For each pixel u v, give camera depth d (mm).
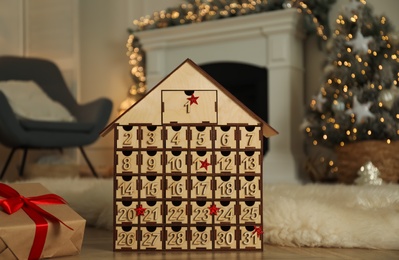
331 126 3115
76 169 3896
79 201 1690
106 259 1042
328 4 3691
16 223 1008
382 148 2969
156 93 1132
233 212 1122
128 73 4883
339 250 1191
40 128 3506
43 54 5074
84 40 5141
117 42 4961
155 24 4344
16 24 4922
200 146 1126
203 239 1118
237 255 1085
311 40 3920
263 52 3842
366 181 2789
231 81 4023
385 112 2973
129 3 4879
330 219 1245
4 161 4688
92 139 3781
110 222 1554
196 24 4043
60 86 4262
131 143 1124
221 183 1122
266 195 1548
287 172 3627
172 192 1120
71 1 4973
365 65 3062
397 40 3068
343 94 3096
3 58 4156
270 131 1162
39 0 5082
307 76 3938
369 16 3154
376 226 1231
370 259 1082
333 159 3750
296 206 1306
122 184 1120
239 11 3822
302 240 1224
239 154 1127
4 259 1001
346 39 3158
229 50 4012
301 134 3834
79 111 4016
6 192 1093
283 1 3695
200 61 4168
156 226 1119
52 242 1052
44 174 3865
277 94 3740
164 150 1125
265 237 1265
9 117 3379
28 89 3955
